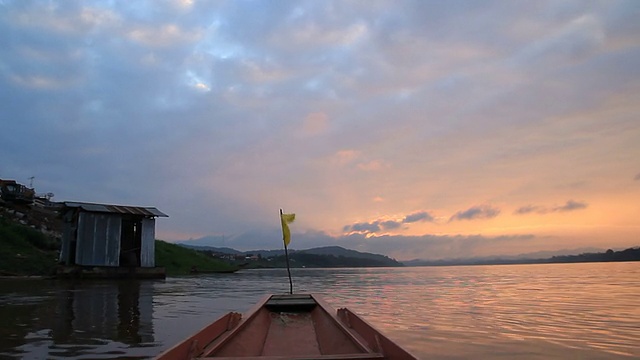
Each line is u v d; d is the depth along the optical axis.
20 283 24.12
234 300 17.39
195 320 11.37
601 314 13.48
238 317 7.34
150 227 31.75
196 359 4.46
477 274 60.53
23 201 43.47
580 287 27.30
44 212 46.06
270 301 10.26
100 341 8.38
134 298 17.20
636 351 8.12
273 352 6.53
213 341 5.54
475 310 14.81
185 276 42.16
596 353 7.98
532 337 9.52
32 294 17.92
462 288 27.66
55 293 18.45
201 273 50.22
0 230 32.84
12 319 11.16
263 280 39.91
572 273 57.28
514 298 19.58
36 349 7.63
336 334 6.59
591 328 10.71
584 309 14.89
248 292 22.50
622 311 14.24
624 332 10.12
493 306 16.11
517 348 8.40
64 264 29.41
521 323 11.64
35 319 11.19
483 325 11.33
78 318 11.46
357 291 25.23
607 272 59.03
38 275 28.98
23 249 32.25
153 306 14.63
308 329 8.00
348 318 7.12
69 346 7.89
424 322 11.94
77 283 25.17
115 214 29.91
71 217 29.92
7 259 29.50
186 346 4.64
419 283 35.16
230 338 5.89
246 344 6.12
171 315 12.34
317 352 6.52
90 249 28.64
